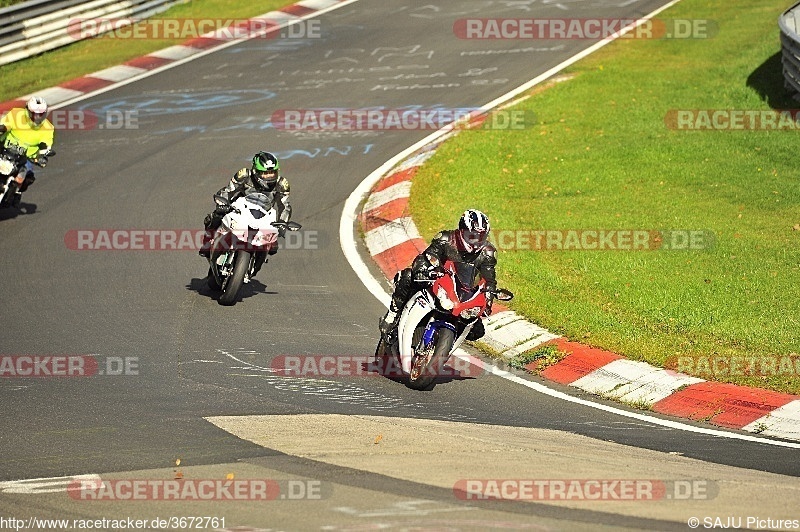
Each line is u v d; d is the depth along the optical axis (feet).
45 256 168.96
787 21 261.03
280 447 98.89
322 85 272.10
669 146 220.43
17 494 85.76
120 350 130.72
